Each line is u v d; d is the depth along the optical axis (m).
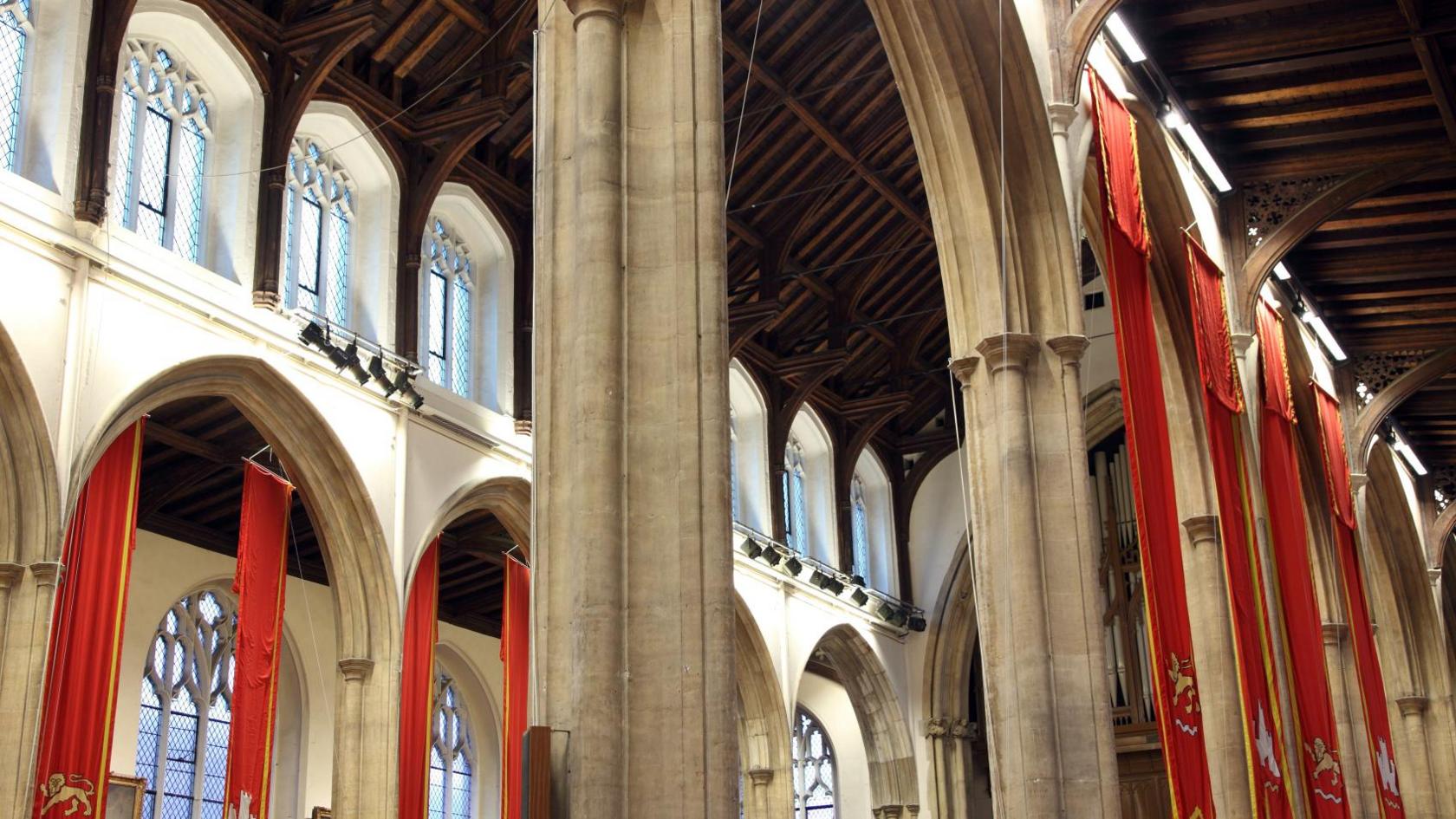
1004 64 17.67
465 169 25.70
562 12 11.12
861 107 28.27
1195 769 16.27
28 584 17.45
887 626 35.53
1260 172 25.45
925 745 35.44
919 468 37.28
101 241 19.14
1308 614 22.92
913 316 34.44
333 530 22.03
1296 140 24.73
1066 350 17.12
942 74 17.47
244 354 20.72
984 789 37.12
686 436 9.79
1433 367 30.61
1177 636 16.59
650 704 9.29
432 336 25.14
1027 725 15.50
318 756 28.41
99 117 19.36
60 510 17.81
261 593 20.14
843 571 34.00
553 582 9.80
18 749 16.73
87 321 18.67
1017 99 17.77
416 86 24.62
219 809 26.56
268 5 22.41
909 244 31.91
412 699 22.70
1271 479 24.05
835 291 32.19
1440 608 34.94
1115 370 34.81
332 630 29.41
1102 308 35.47
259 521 20.39
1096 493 36.25
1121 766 34.16
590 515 9.52
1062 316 17.39
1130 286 17.80
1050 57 18.62
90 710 17.83
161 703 25.72
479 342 26.03
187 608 26.72
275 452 21.86
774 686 30.97
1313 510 29.25
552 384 10.30
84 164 19.12
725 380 10.03
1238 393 21.62
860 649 34.75
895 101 28.27
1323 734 21.83
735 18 25.28
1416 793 33.34
